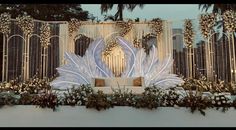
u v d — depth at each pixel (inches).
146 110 171.0
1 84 386.0
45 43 478.0
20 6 607.2
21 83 398.3
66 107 173.2
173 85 331.6
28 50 477.7
